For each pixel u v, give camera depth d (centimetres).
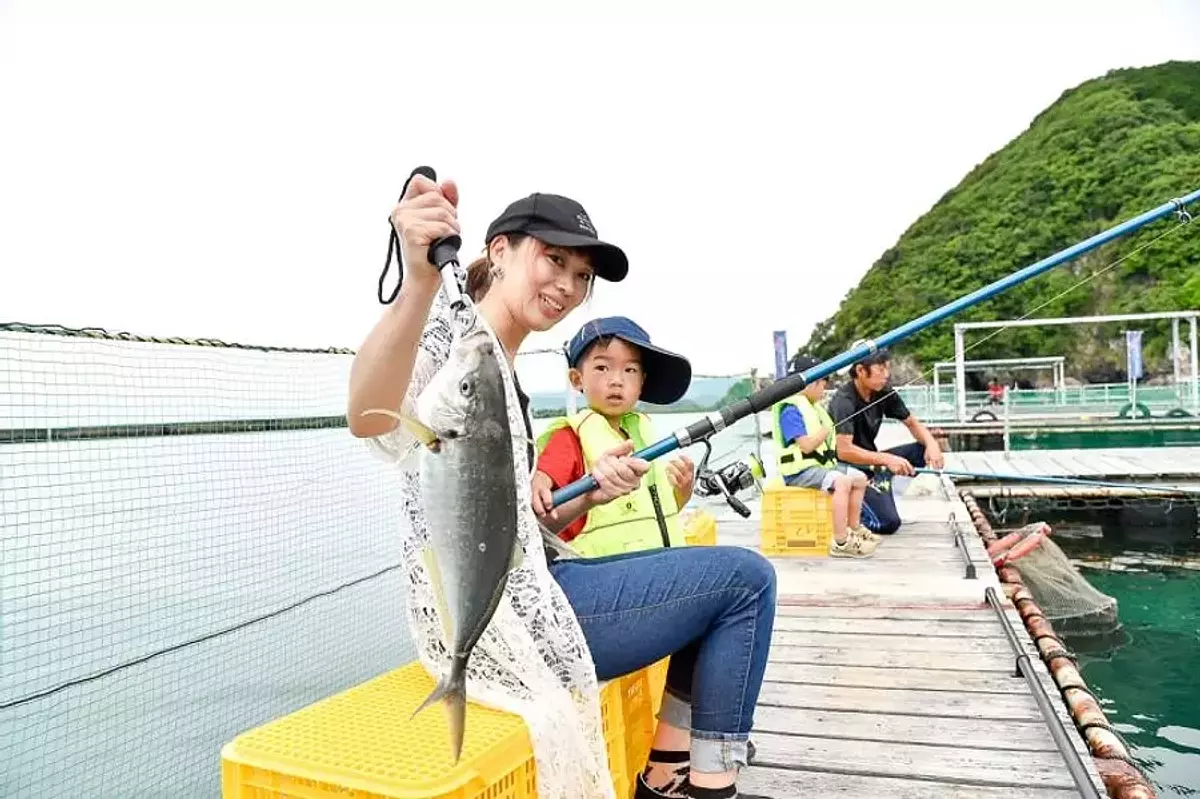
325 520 613
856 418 630
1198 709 467
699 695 193
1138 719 457
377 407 156
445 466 138
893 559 570
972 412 2070
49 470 506
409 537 176
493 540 140
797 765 273
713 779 190
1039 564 618
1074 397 2062
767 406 260
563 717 167
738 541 668
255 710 371
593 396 266
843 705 324
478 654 169
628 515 244
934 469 632
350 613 510
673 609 189
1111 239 299
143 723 358
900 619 437
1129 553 890
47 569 463
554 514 221
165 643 446
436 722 163
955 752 279
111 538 482
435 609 173
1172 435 1507
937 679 347
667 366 270
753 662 192
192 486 564
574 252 186
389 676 190
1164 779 385
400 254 151
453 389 139
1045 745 282
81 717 362
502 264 191
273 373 536
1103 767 261
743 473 301
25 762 315
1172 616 657
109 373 456
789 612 457
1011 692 330
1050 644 389
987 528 712
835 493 575
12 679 400
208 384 500
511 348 193
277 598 512
